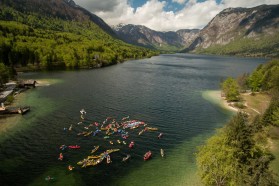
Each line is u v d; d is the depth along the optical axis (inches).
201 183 2276.1
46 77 7096.5
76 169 2490.2
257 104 4950.8
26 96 4977.9
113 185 2263.8
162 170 2512.3
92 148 2938.0
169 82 7258.9
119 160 2689.5
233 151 2064.5
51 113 4040.4
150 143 3122.5
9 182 2249.0
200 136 3380.9
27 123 3580.2
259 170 1897.1
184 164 2630.4
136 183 2293.3
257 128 3253.0
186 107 4687.5
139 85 6560.0
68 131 3371.1
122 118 3959.2
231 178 1987.0
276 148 2856.8
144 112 4303.6
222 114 4340.6
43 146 2930.6
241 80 6318.9
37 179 2309.3
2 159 2615.7
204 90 6250.0
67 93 5349.4
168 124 3784.5
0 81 5447.8
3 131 3284.9
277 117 3314.5
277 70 5782.5
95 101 4837.6
